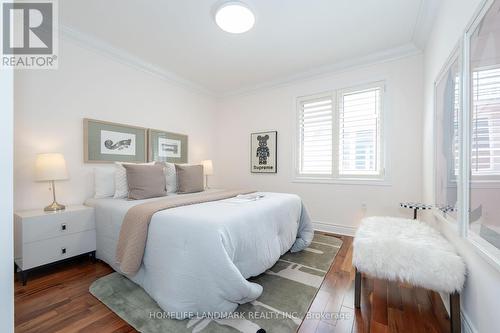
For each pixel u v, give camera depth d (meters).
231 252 1.37
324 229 3.20
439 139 1.74
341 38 2.47
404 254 1.31
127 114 2.88
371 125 2.92
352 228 3.00
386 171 2.79
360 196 2.96
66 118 2.34
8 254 0.79
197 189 2.96
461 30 1.33
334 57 2.89
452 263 1.20
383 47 2.65
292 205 2.30
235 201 2.04
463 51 1.16
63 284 1.72
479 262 1.07
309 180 3.33
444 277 1.20
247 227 1.55
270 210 1.89
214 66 3.14
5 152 0.78
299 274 1.90
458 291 1.18
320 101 3.29
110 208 2.00
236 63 3.06
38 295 1.57
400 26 2.26
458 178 1.24
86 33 2.38
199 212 1.55
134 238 1.54
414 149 2.63
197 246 1.34
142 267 1.62
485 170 0.97
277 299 1.54
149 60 2.98
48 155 2.00
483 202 0.98
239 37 2.46
